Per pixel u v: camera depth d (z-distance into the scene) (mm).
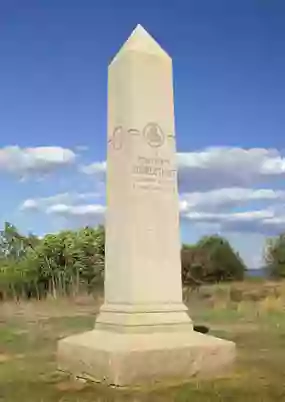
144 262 12508
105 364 11242
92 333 12688
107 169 13484
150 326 12109
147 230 12648
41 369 13125
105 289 13086
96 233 62219
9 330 24344
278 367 13062
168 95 13375
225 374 12039
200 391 10594
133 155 12789
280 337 20000
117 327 12188
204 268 66250
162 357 11398
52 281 57875
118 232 12828
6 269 57062
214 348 11984
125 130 12977
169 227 12883
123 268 12555
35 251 60719
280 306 34469
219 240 68688
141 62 13195
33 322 28672
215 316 29328
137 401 9898
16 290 55281
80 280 59406
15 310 38312
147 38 13508
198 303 38531
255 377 11852
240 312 31828
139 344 11508
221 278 66812
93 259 60625
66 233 61656
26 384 11477
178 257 12891
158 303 12461
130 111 12961
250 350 16281
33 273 57094
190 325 12500
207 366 11867
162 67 13398
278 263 65188
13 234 66938
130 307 12258
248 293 44062
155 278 12539
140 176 12797
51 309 39125
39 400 10211
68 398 10266
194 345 11820
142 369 11211
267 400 10062
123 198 12797
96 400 10062
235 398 10180
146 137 12961
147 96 13133
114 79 13570
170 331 12242
